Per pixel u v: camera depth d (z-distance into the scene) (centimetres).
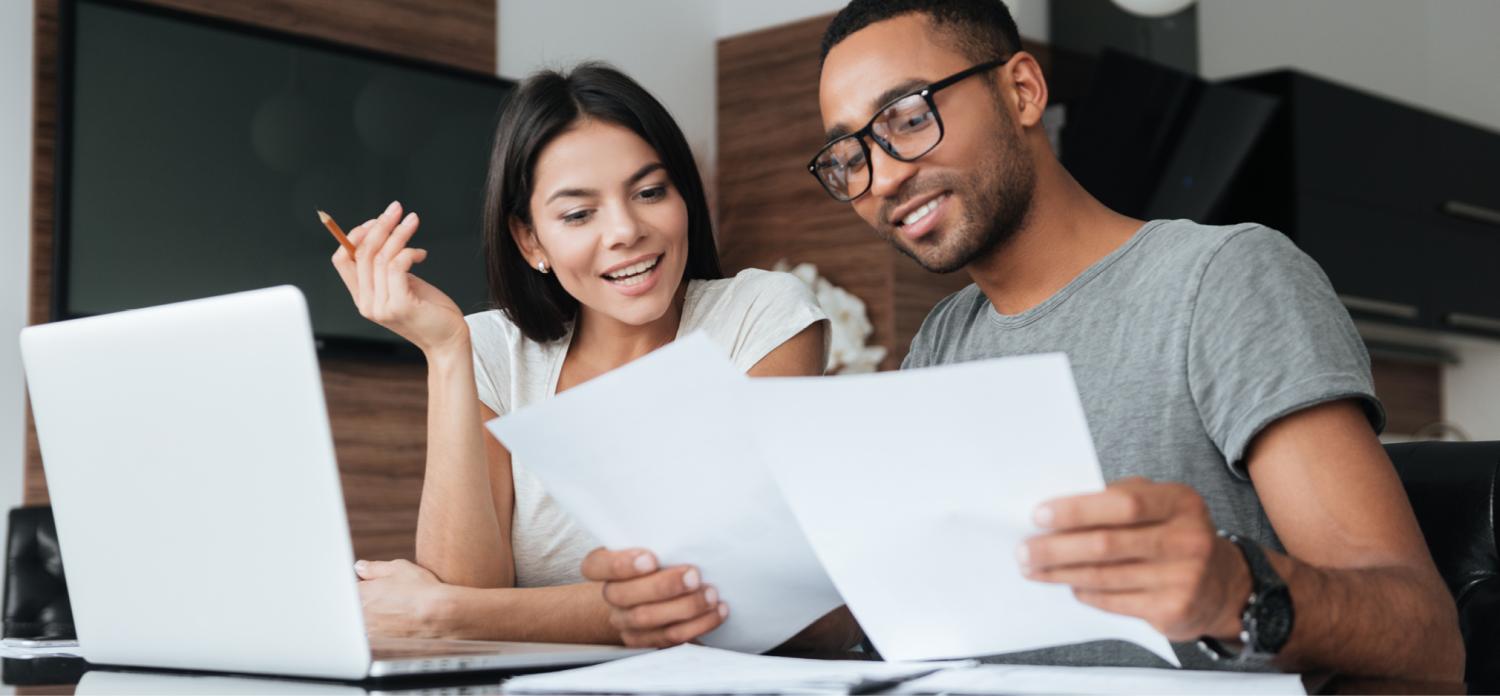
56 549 246
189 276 333
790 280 167
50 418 108
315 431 91
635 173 151
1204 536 78
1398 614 91
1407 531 100
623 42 436
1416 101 507
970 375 77
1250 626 83
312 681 97
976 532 84
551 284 164
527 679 90
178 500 100
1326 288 114
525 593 131
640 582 106
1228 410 111
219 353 94
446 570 138
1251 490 117
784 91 441
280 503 94
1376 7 496
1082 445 78
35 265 316
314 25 364
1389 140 453
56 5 322
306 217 354
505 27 409
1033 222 130
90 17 319
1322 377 105
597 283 153
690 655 102
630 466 98
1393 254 451
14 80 318
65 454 107
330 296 358
